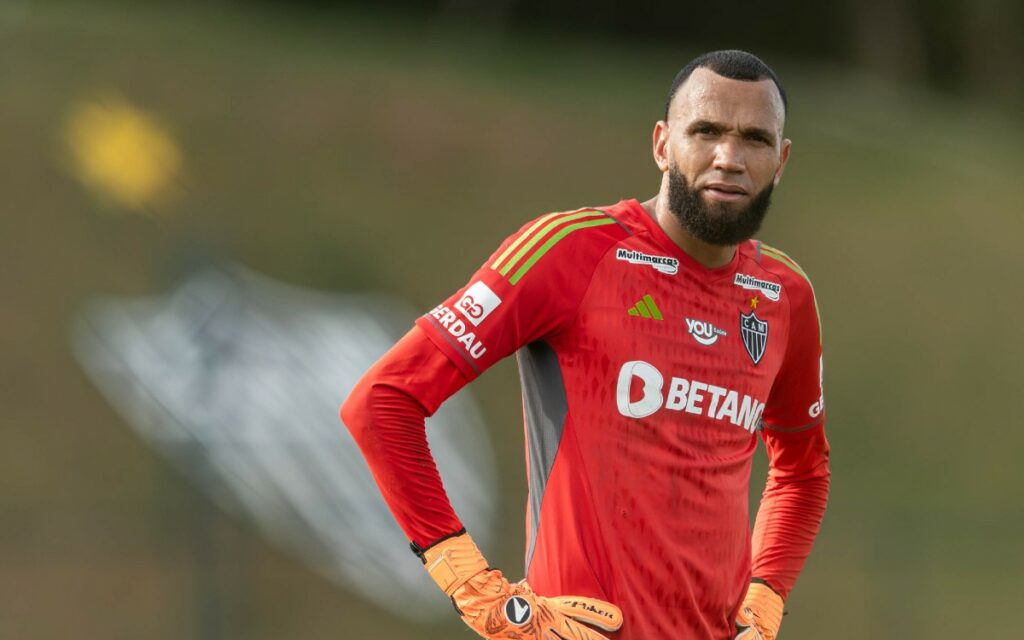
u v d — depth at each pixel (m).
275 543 51.00
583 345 11.64
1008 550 54.78
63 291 62.41
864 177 90.12
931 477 68.81
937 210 87.00
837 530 50.94
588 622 11.44
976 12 137.38
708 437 11.92
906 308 79.00
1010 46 138.12
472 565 11.34
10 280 62.28
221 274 65.00
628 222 11.97
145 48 80.00
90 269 63.84
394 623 50.03
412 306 69.00
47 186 67.56
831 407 71.94
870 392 73.50
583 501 11.62
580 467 11.63
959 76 138.75
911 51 135.25
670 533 11.69
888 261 81.69
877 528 50.94
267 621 47.88
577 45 115.56
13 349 59.09
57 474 53.75
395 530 53.03
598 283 11.66
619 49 117.56
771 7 132.00
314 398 58.75
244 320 62.12
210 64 80.38
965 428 72.50
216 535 49.69
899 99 118.81
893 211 86.00
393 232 73.06
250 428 56.12
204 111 76.25
